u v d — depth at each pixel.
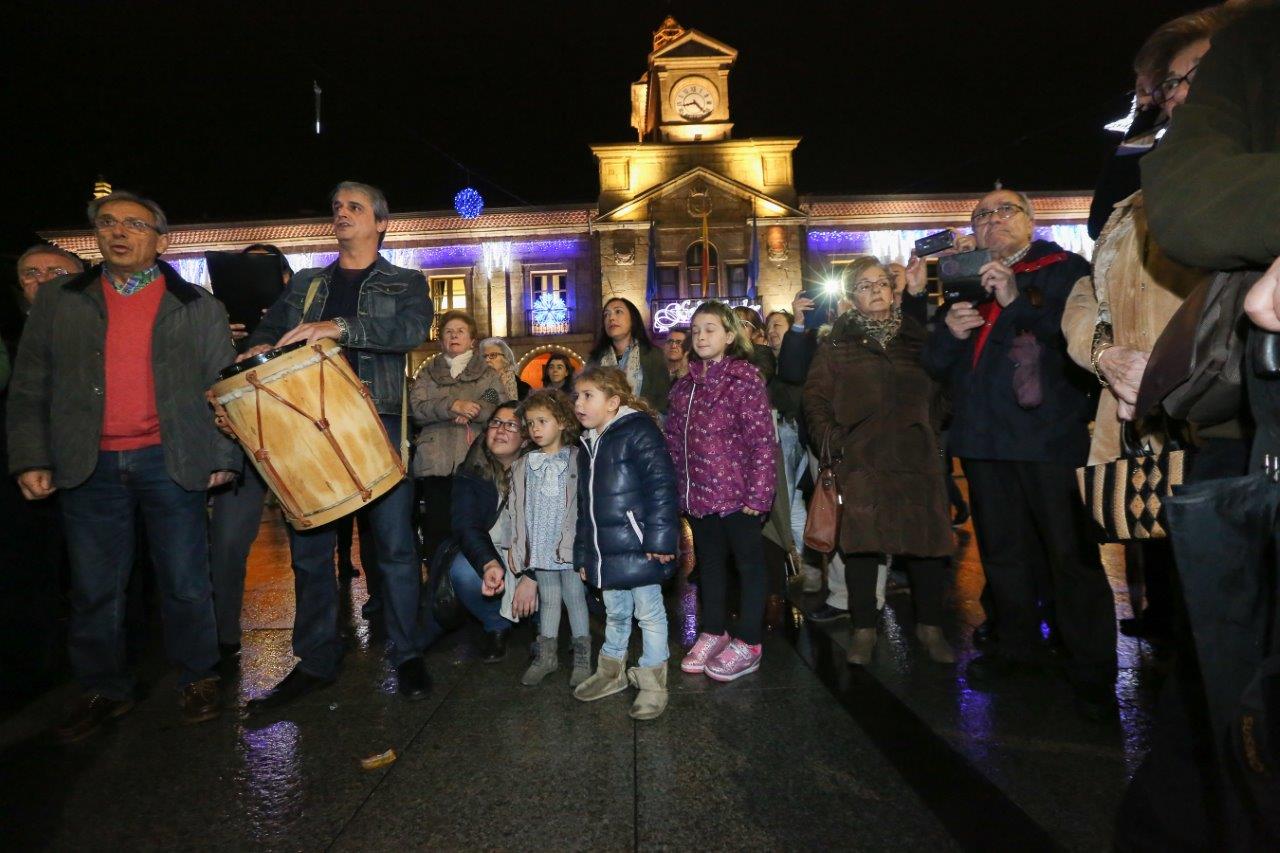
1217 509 1.16
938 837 2.11
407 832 2.25
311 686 3.43
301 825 2.32
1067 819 2.17
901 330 3.74
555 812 2.33
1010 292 3.16
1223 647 1.16
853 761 2.60
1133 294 2.18
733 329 3.78
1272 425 1.14
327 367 3.04
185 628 3.20
